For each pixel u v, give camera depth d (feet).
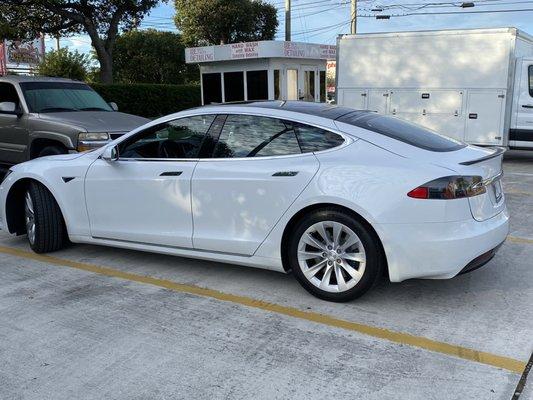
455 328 13.08
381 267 13.93
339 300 14.43
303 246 14.62
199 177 15.71
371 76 46.62
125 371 11.37
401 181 13.35
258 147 15.29
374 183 13.52
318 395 10.44
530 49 45.80
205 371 11.33
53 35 75.97
